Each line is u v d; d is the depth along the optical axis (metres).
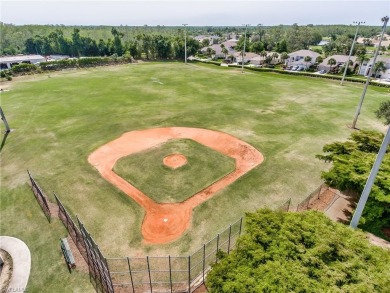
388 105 34.09
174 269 17.31
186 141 34.16
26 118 42.00
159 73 79.06
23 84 64.50
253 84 65.69
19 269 17.36
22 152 31.97
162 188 25.12
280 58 109.69
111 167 28.59
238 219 21.55
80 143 34.00
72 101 50.56
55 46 131.50
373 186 17.69
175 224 21.06
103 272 15.52
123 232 20.31
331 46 131.88
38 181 26.45
